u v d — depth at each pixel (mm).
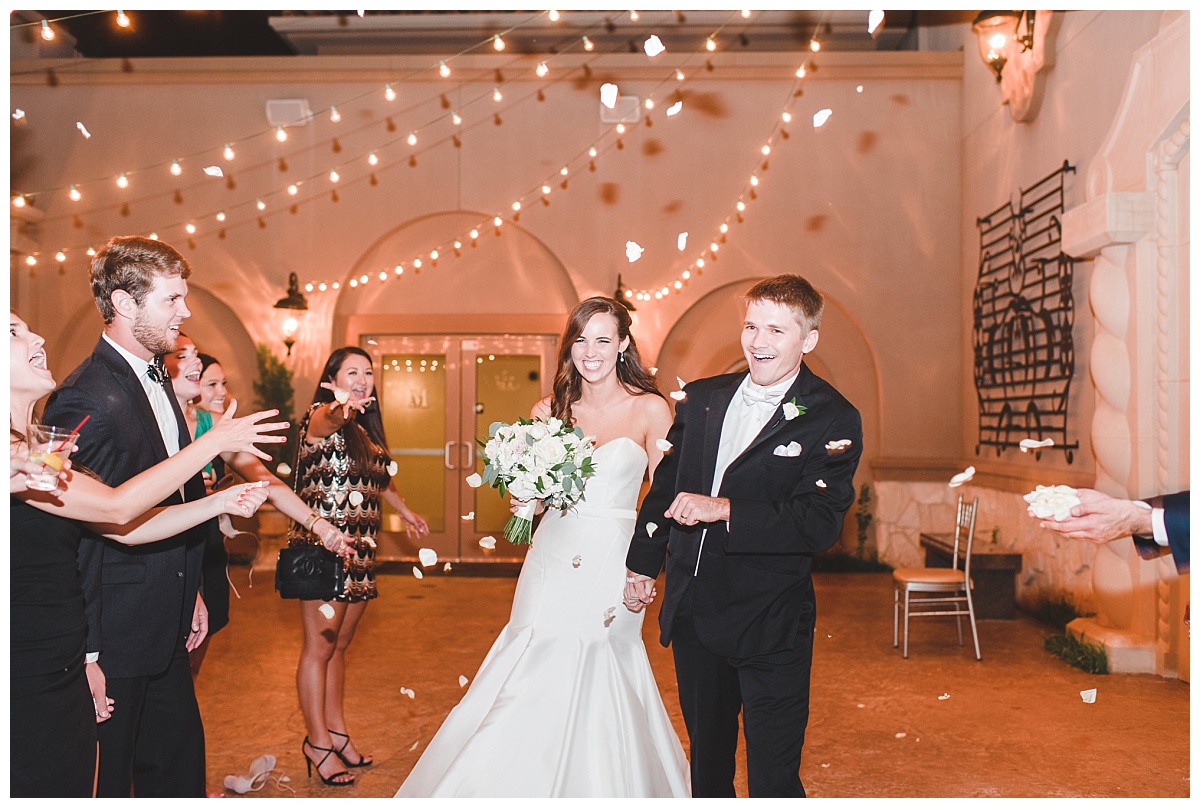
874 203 8492
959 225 8445
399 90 8617
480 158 8602
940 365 8453
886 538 8430
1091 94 5777
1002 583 6367
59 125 8602
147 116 8625
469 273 8867
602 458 2660
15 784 1732
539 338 8898
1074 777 3355
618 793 2400
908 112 8469
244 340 8781
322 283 8617
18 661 1736
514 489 2541
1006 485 7215
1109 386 5109
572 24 8750
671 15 8672
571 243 8562
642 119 8555
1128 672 4875
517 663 2549
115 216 8594
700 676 2369
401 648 5512
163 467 1852
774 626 2256
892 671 4941
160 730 2381
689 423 2480
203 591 3018
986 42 7020
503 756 2434
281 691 4562
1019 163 7031
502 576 8242
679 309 8500
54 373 8633
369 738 3846
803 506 2227
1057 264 6273
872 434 8625
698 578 2355
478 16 8773
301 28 8922
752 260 8500
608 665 2557
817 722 4059
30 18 8727
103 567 2168
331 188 8633
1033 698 4422
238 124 8633
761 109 8508
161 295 2215
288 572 3289
